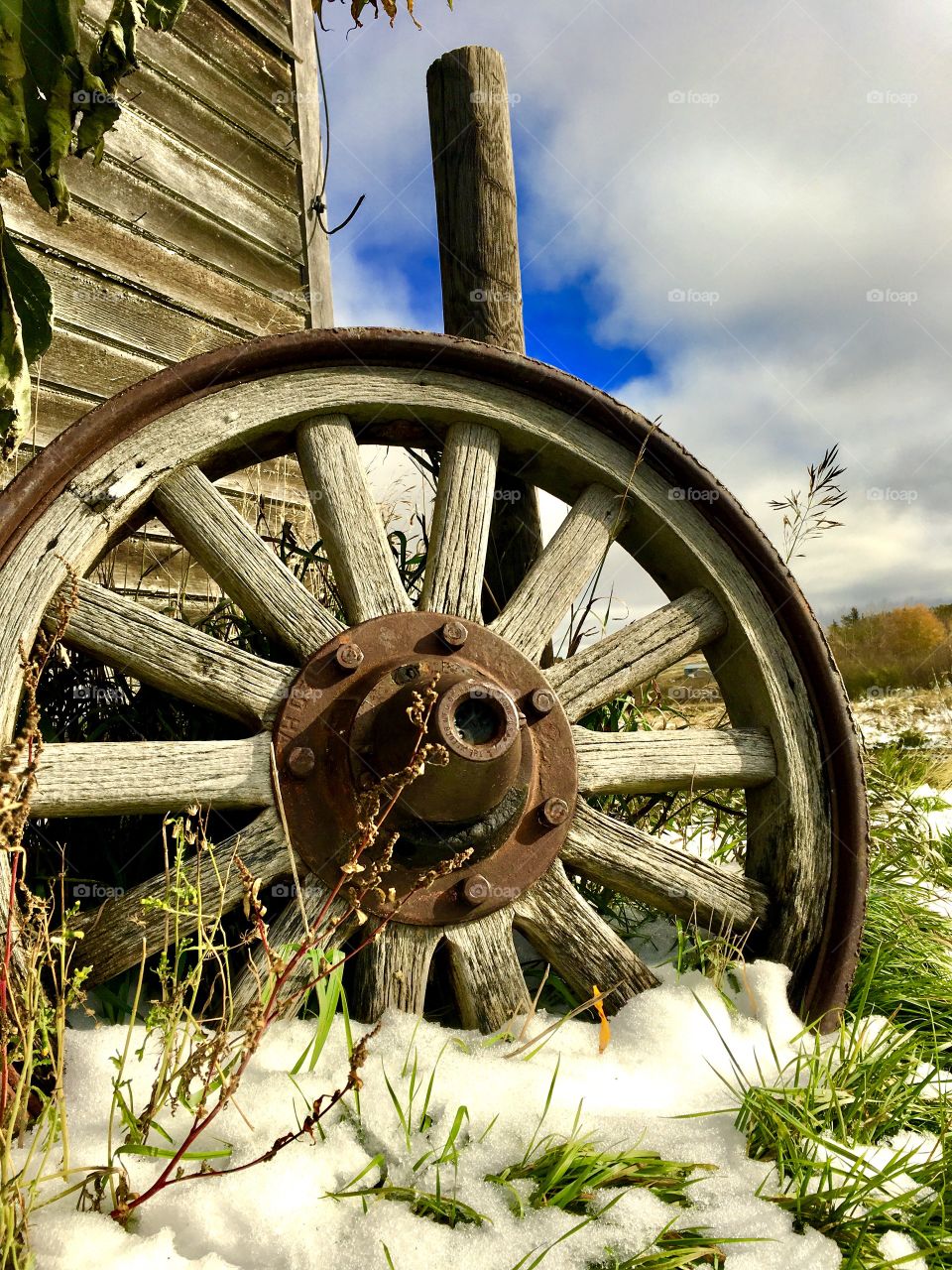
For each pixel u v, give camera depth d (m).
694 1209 0.67
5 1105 0.57
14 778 0.57
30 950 0.63
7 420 0.92
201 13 1.70
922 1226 0.68
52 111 0.88
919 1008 0.94
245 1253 0.60
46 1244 0.57
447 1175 0.66
